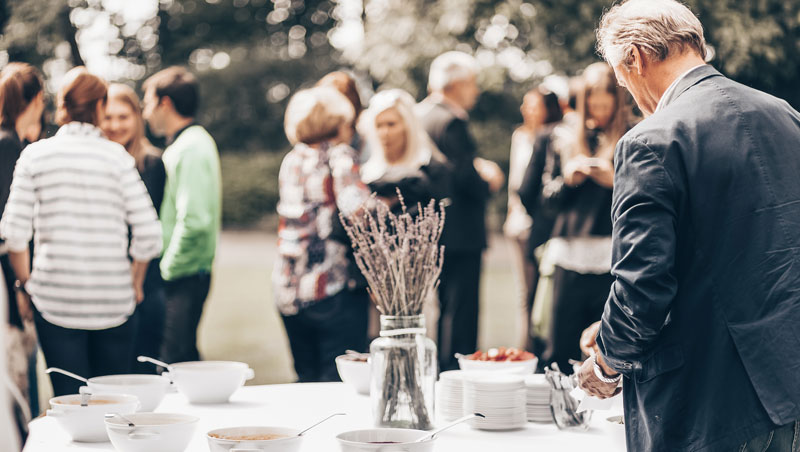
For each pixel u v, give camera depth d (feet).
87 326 11.41
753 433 6.18
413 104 15.11
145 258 12.16
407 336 7.59
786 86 32.78
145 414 6.86
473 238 16.57
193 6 88.58
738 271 6.34
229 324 32.60
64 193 11.28
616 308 6.48
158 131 15.55
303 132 13.32
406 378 7.55
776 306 6.27
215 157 15.23
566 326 14.15
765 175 6.42
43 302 11.27
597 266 13.91
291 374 23.25
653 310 6.30
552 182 14.53
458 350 16.80
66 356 11.42
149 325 14.78
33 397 11.79
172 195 14.96
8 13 39.22
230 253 61.26
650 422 6.48
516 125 68.80
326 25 91.86
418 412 7.55
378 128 14.84
